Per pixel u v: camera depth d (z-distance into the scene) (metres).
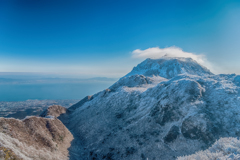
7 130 25.78
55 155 28.55
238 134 30.08
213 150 15.22
